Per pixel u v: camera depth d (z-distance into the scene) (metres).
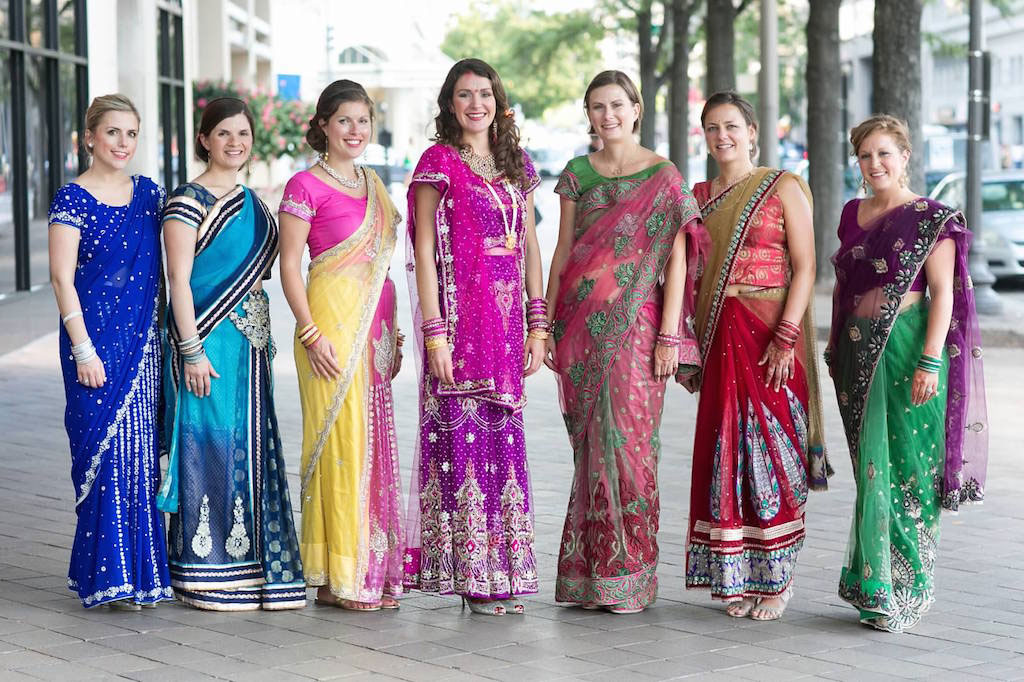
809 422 5.73
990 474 8.58
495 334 5.58
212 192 5.64
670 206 5.54
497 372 5.57
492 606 5.62
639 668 4.92
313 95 51.47
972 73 16.31
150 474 5.58
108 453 5.51
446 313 5.58
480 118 5.59
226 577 5.62
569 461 8.94
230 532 5.62
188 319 5.54
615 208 5.59
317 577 5.67
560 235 5.77
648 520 5.64
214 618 5.52
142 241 5.59
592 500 5.62
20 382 11.75
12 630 5.30
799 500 5.62
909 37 16.05
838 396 5.62
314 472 5.64
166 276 6.14
